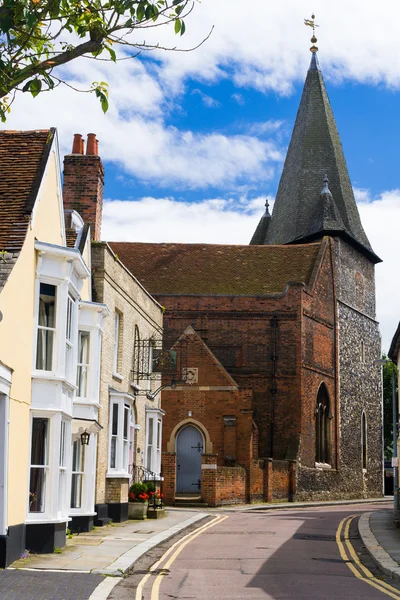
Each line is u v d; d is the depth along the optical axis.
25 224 15.14
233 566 15.28
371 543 19.31
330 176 56.56
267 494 39.19
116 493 23.59
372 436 54.91
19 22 10.14
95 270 22.69
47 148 17.11
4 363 13.60
